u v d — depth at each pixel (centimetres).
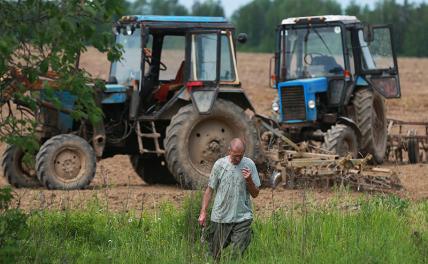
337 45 4703
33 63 1956
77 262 2383
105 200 3275
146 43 3878
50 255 2339
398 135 5097
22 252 2256
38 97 2083
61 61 1952
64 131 3797
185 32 3925
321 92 4653
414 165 4675
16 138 1994
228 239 2381
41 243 2366
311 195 3375
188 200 2802
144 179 4253
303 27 4750
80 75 2002
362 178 3694
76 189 3650
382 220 2867
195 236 2597
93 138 3828
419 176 4212
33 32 1914
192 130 3838
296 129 4675
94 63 11325
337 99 4662
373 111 4803
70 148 3656
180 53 3994
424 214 3044
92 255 2441
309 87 4594
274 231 2700
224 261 2319
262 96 8512
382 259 2414
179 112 3816
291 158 3775
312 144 4653
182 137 3794
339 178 3691
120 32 3969
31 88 2017
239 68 12112
